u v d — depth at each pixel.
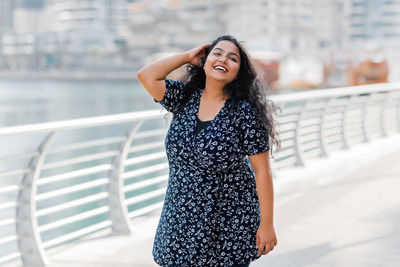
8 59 175.75
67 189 4.44
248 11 133.00
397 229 5.08
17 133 3.63
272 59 60.50
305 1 138.88
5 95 68.44
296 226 5.21
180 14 140.88
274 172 7.54
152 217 5.49
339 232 5.01
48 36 175.38
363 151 9.88
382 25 148.75
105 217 7.51
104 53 152.12
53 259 4.27
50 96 66.69
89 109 45.44
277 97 7.26
